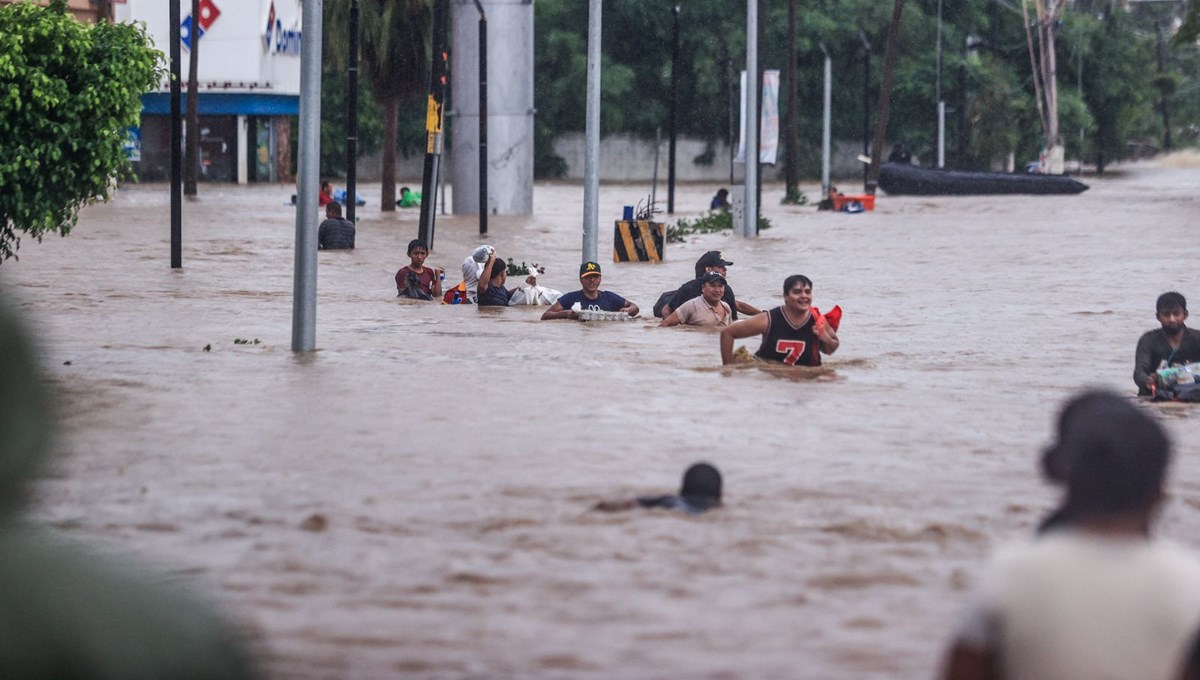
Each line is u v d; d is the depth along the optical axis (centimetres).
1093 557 565
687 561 1139
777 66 18388
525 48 9050
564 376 2380
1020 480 1523
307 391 2159
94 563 376
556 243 6525
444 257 5653
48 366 405
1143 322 3472
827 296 4159
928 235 7219
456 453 1636
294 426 1820
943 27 18750
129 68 3378
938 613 998
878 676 859
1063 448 605
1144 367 2364
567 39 17938
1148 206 10119
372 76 9362
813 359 2578
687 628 957
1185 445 1873
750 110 7112
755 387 2286
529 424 1862
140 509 1303
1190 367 2328
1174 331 2370
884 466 1598
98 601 364
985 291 4303
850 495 1423
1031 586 562
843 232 7569
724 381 2350
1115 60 19262
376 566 1110
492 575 1089
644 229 5531
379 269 4981
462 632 944
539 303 3809
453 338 3002
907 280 4697
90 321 3200
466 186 9150
